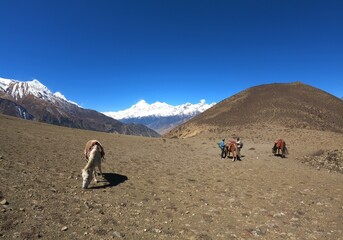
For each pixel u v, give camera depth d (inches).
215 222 411.2
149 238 343.9
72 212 388.8
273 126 2662.4
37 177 522.9
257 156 1127.6
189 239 350.9
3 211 352.8
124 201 465.1
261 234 379.6
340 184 676.1
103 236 334.3
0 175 487.5
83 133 1815.9
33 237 308.8
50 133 1430.9
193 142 1756.9
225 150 1059.9
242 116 3661.4
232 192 567.5
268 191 587.5
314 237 378.9
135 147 1296.8
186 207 464.4
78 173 621.3
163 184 599.2
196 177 691.4
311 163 976.3
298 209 482.9
